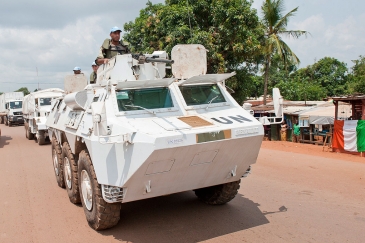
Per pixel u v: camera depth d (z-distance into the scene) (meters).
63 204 7.19
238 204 6.77
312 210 6.33
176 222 5.89
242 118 5.48
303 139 20.03
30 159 13.04
